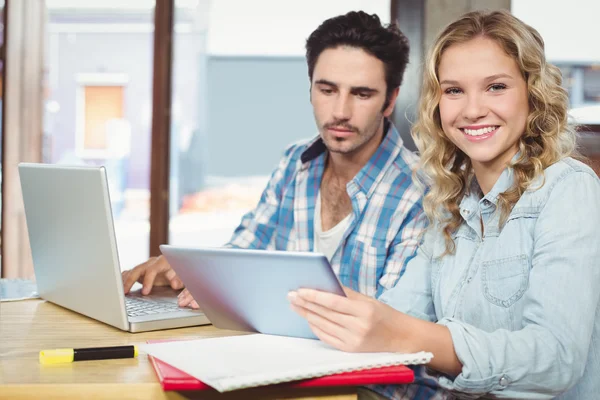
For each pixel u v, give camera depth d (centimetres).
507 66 120
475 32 122
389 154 177
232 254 98
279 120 345
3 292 163
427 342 100
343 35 172
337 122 173
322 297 93
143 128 351
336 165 181
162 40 345
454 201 135
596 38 309
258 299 103
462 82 122
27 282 179
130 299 147
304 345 101
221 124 348
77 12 354
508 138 122
